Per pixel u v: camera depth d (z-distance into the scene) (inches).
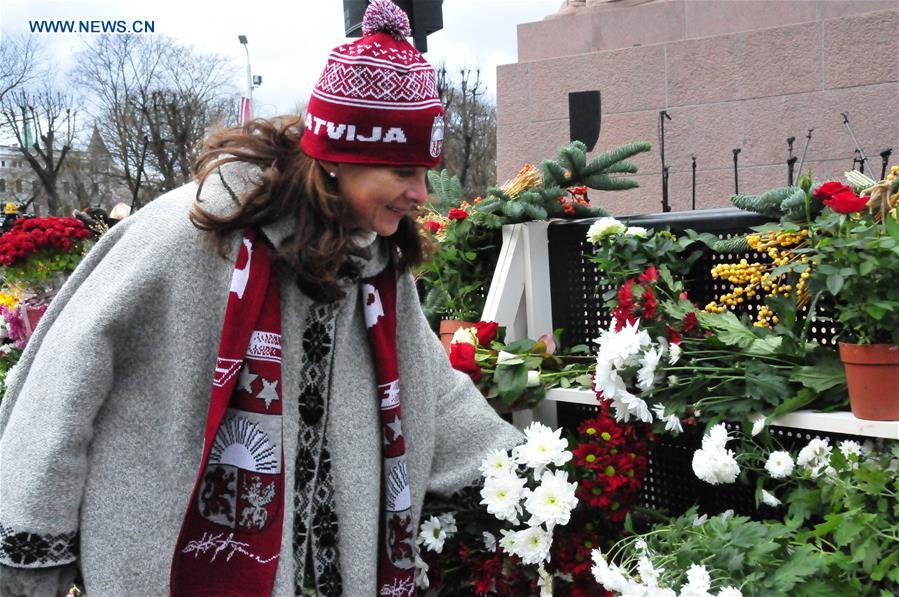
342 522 69.1
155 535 63.6
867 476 61.4
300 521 67.8
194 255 64.1
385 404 71.5
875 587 60.6
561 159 119.3
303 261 63.0
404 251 72.5
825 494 65.7
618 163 119.3
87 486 63.7
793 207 80.8
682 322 79.7
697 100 299.9
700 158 300.5
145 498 63.9
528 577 78.1
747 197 87.4
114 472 63.9
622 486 78.7
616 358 78.0
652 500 93.0
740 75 291.0
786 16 295.6
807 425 70.0
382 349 71.4
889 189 71.2
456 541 82.0
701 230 92.8
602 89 317.7
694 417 77.0
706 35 307.4
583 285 104.3
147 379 64.9
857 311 65.7
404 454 72.4
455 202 136.3
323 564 69.2
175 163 738.2
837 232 67.7
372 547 69.7
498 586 79.2
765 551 62.2
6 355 171.8
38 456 60.4
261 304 64.1
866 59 268.4
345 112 62.6
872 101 268.1
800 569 60.4
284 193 64.3
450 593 84.0
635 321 81.6
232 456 63.7
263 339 64.2
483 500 75.5
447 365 81.7
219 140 67.1
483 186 726.5
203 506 63.6
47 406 61.4
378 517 71.3
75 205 771.4
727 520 67.4
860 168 246.7
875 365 65.4
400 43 64.6
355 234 67.7
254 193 63.6
